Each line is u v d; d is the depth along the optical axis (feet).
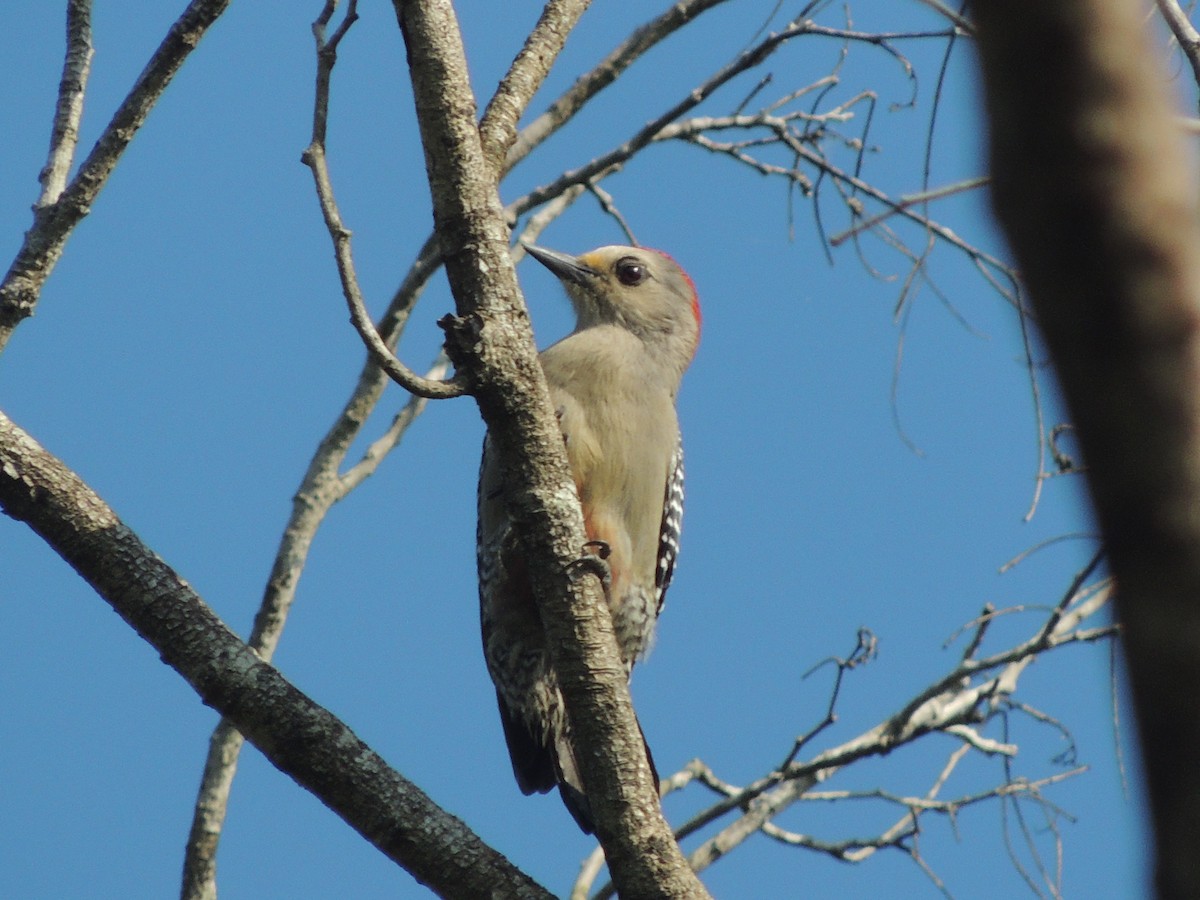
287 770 28.17
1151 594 10.35
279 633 43.06
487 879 27.71
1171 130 10.17
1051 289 10.24
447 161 28.86
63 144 34.65
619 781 28.96
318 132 28.43
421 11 28.99
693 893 28.50
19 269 33.01
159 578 28.58
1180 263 10.06
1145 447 10.20
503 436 29.30
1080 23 9.87
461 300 28.89
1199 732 10.33
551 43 31.68
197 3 34.19
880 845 48.52
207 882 38.32
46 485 28.30
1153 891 10.62
